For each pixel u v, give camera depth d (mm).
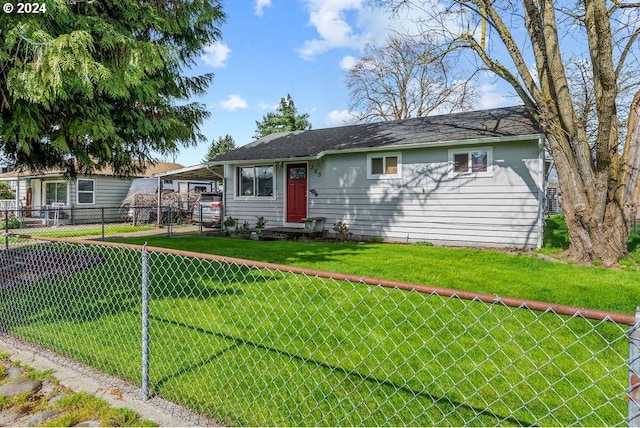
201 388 2578
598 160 6758
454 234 9266
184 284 5055
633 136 7027
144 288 2551
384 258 7273
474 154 8977
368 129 12461
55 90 4023
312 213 11430
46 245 6473
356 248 8656
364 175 10500
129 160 7488
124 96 5453
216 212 15570
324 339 3209
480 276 5727
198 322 3715
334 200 11023
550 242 8727
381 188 10242
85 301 4395
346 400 2434
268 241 10180
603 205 6820
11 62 4320
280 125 35562
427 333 3432
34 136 4770
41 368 2877
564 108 7102
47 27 4633
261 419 2246
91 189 18594
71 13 4988
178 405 2391
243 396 2480
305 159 10969
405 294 4441
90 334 3477
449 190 9281
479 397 2461
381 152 10203
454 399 2441
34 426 2162
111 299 4453
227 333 3459
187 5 7355
